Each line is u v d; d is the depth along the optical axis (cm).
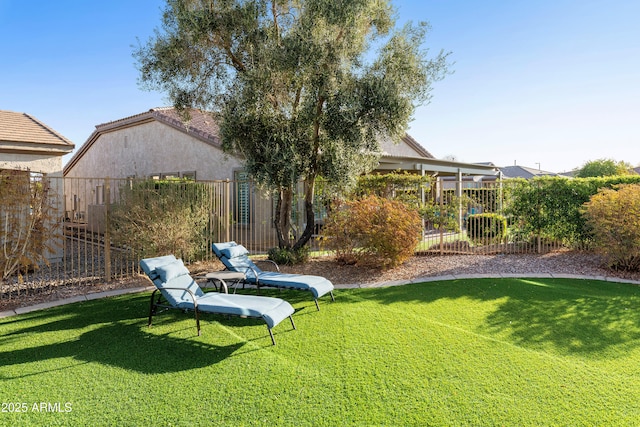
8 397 383
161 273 602
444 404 369
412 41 938
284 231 1105
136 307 697
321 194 1175
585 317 614
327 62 872
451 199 1230
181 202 980
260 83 880
